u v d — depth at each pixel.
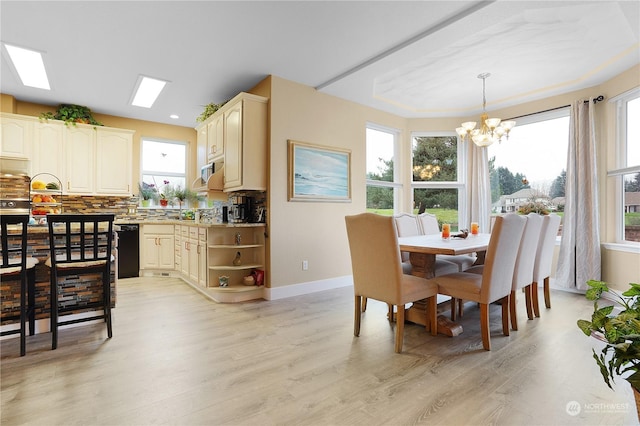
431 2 2.45
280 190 3.79
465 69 3.71
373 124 4.93
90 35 2.85
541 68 3.69
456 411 1.62
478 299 2.39
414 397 1.75
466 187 5.21
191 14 2.57
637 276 3.46
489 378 1.95
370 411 1.62
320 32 2.85
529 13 2.65
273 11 2.54
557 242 4.32
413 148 5.48
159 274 5.11
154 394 1.77
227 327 2.82
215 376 1.97
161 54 3.21
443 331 2.68
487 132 3.79
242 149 3.64
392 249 2.30
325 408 1.65
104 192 4.85
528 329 2.76
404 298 2.34
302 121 3.99
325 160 4.20
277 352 2.31
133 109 4.84
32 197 3.89
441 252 2.46
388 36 2.92
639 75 3.46
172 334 2.65
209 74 3.69
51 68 3.48
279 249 3.78
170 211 5.67
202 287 4.00
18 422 1.53
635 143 3.64
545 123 4.57
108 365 2.11
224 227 3.80
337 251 4.34
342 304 3.53
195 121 5.46
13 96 4.27
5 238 2.21
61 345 2.43
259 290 3.79
